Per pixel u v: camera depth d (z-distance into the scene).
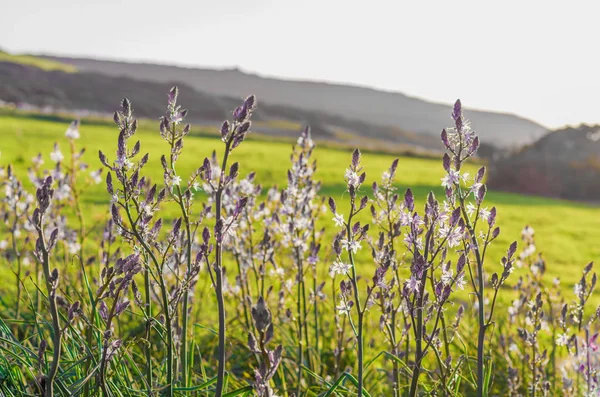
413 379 3.02
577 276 14.89
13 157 27.30
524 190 48.91
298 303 4.94
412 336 4.61
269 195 5.89
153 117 105.88
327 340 6.16
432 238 2.96
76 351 3.58
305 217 4.89
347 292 3.00
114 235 4.82
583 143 50.91
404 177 44.38
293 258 5.29
